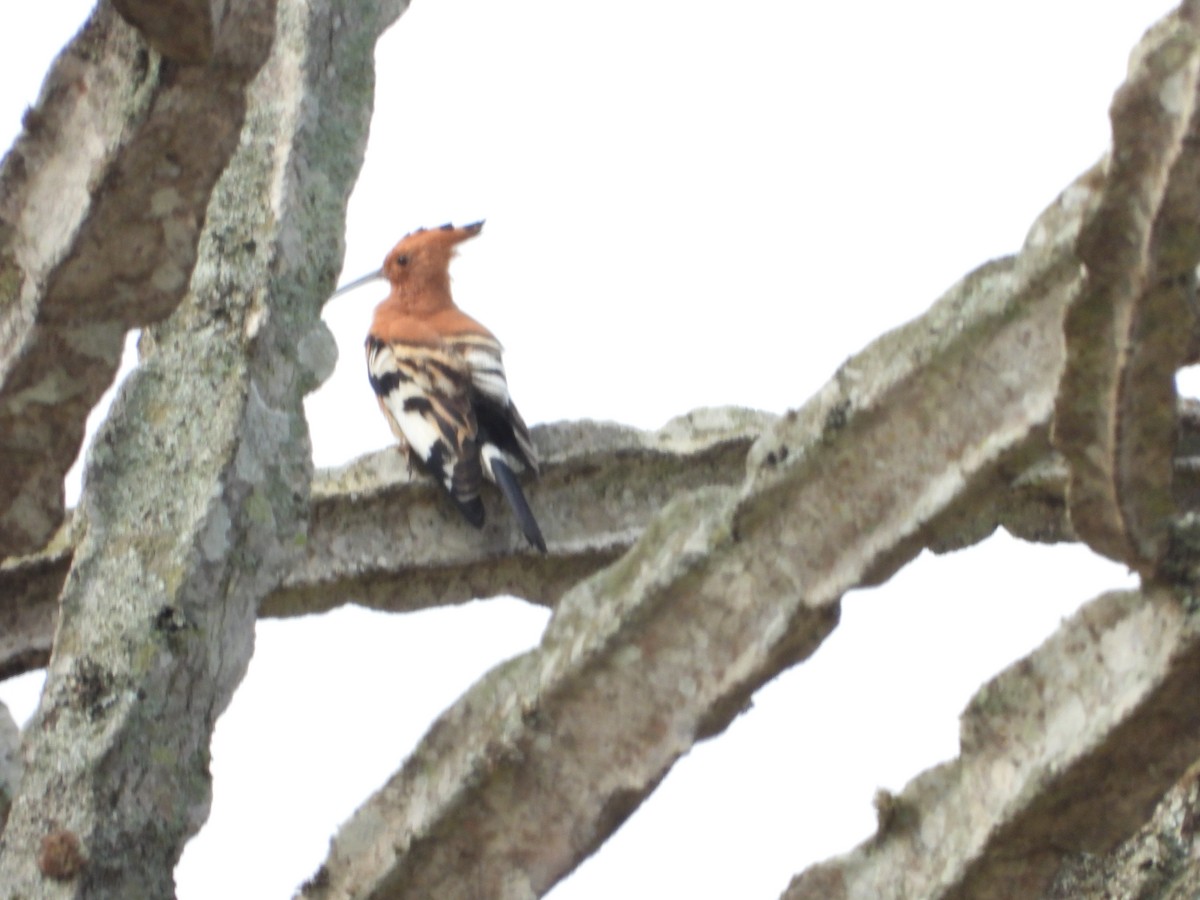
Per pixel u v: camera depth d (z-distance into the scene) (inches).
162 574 439.2
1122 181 355.3
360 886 429.7
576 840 424.8
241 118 393.7
